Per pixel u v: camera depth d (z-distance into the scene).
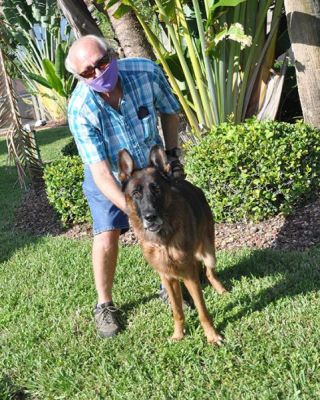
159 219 3.52
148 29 6.81
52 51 17.91
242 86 7.37
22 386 3.71
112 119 3.95
